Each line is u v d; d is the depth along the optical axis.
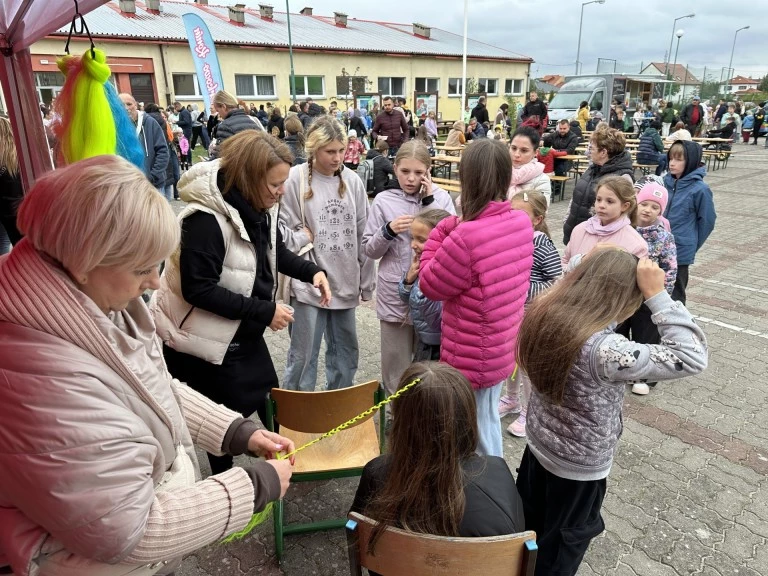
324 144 2.74
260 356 2.26
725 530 2.46
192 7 26.23
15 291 0.91
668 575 2.22
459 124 13.12
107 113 1.70
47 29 1.89
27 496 0.88
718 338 4.46
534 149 4.43
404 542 1.30
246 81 23.05
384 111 13.14
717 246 7.25
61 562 0.96
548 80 46.50
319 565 2.25
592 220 3.36
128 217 0.90
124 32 19.72
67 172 0.92
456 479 1.34
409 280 2.68
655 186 3.38
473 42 35.31
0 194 3.20
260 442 1.48
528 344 1.66
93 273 0.96
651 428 3.23
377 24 34.00
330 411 2.13
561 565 1.78
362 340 4.41
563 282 1.69
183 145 13.73
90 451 0.88
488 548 1.25
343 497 2.65
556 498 1.75
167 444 1.13
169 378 1.30
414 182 2.81
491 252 2.09
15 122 2.28
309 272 2.41
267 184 1.93
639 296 1.62
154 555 0.99
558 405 1.64
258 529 2.44
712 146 15.14
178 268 1.97
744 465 2.91
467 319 2.19
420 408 1.32
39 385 0.88
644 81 22.22
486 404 2.35
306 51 24.05
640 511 2.57
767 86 58.41
